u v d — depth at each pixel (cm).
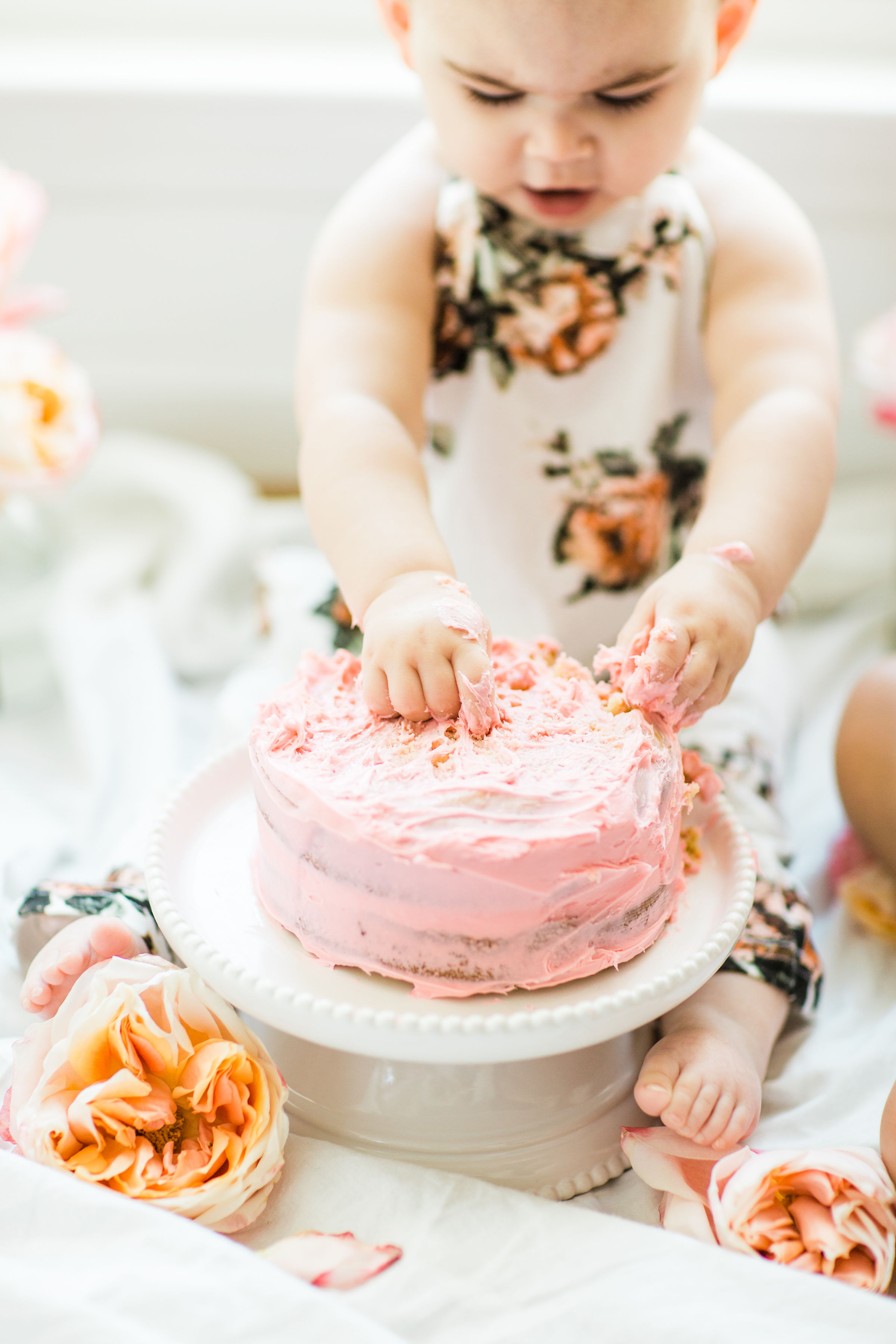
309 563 118
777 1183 67
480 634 69
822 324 91
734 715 97
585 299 94
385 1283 63
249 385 147
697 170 95
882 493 140
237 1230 67
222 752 84
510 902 61
